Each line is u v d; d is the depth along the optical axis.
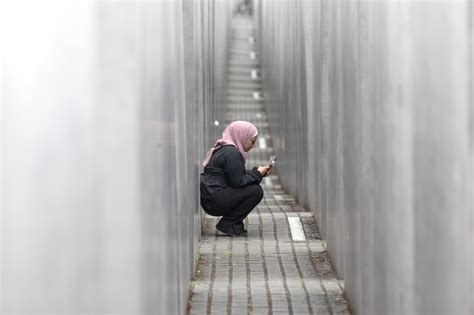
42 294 4.57
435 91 6.09
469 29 5.37
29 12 4.70
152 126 7.52
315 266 14.54
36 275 4.57
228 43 46.59
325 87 16.50
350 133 11.61
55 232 4.69
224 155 17.38
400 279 7.41
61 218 4.75
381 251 8.49
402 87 7.24
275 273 13.98
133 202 6.26
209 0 24.56
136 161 6.44
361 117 10.23
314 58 18.91
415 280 6.82
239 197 17.38
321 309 11.54
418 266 6.71
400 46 7.30
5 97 4.55
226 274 13.98
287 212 21.02
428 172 6.32
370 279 9.38
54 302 4.64
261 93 43.62
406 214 7.14
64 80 4.87
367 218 9.64
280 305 11.77
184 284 11.33
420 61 6.55
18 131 4.59
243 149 17.70
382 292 8.44
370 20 9.27
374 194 9.01
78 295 4.90
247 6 65.56
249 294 12.46
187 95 14.12
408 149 7.03
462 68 5.48
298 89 23.28
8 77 4.57
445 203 5.86
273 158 17.70
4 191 4.54
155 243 7.59
